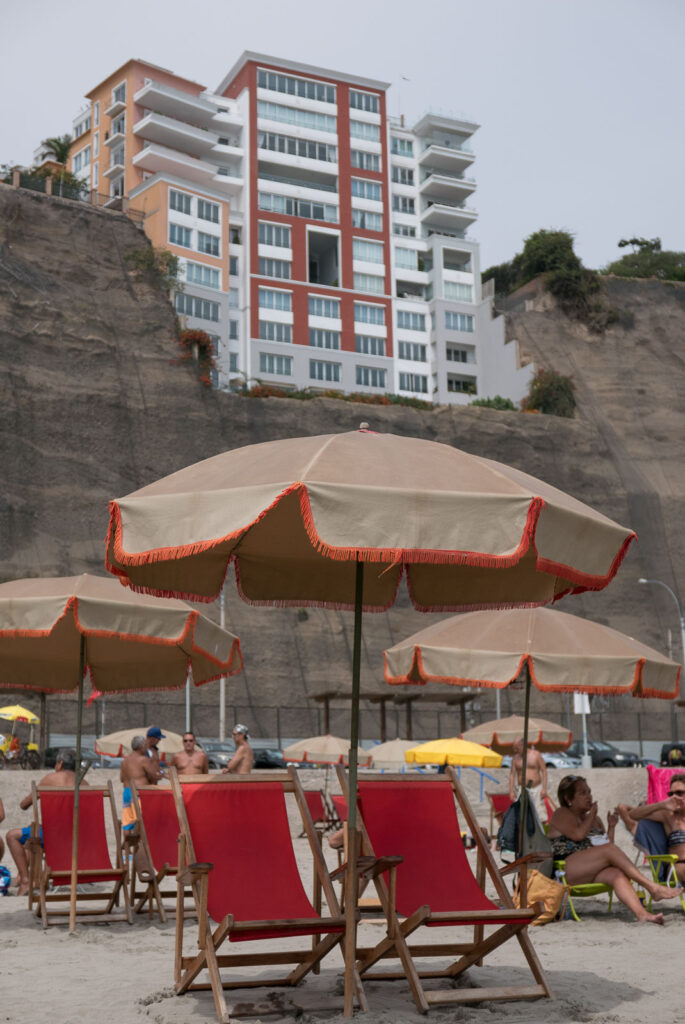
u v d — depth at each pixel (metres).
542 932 9.23
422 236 101.81
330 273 96.38
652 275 115.69
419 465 5.63
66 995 6.32
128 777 11.05
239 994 6.28
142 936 8.98
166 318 80.38
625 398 94.56
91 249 79.88
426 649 9.87
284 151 94.38
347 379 92.50
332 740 25.77
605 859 9.58
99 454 73.50
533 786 16.84
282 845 6.34
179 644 9.42
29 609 8.59
